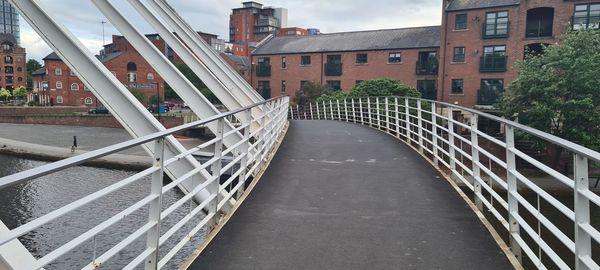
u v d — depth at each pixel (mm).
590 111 17969
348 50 41031
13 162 33375
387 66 39250
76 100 69625
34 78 78312
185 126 3686
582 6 27922
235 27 153875
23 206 19734
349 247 4465
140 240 14195
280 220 5258
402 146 11062
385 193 6492
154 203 3377
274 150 10070
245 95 13188
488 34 31078
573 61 18000
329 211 5621
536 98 19078
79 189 22375
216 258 4195
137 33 7832
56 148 36688
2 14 163250
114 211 17078
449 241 4621
